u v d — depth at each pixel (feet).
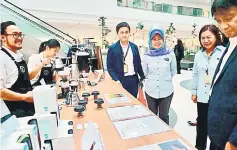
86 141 3.25
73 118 5.07
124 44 9.30
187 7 51.65
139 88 9.48
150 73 8.73
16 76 5.88
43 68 7.82
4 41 5.77
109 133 4.20
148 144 3.75
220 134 4.42
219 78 4.45
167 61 8.54
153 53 8.68
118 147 3.66
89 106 6.03
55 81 7.60
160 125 4.58
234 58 4.15
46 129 3.34
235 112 4.13
